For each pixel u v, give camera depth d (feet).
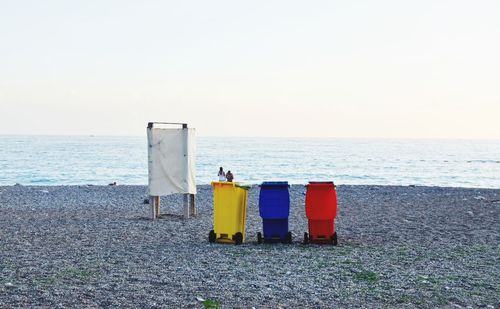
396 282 32.32
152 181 62.08
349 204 79.00
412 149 527.40
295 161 287.48
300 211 71.15
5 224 57.21
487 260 39.01
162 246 44.65
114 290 30.09
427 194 95.45
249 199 85.81
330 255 40.83
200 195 95.30
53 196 90.63
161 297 28.58
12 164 244.42
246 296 28.94
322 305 27.30
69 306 26.81
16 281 32.12
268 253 41.65
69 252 41.73
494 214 67.15
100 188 109.09
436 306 27.30
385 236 50.24
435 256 40.47
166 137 62.39
